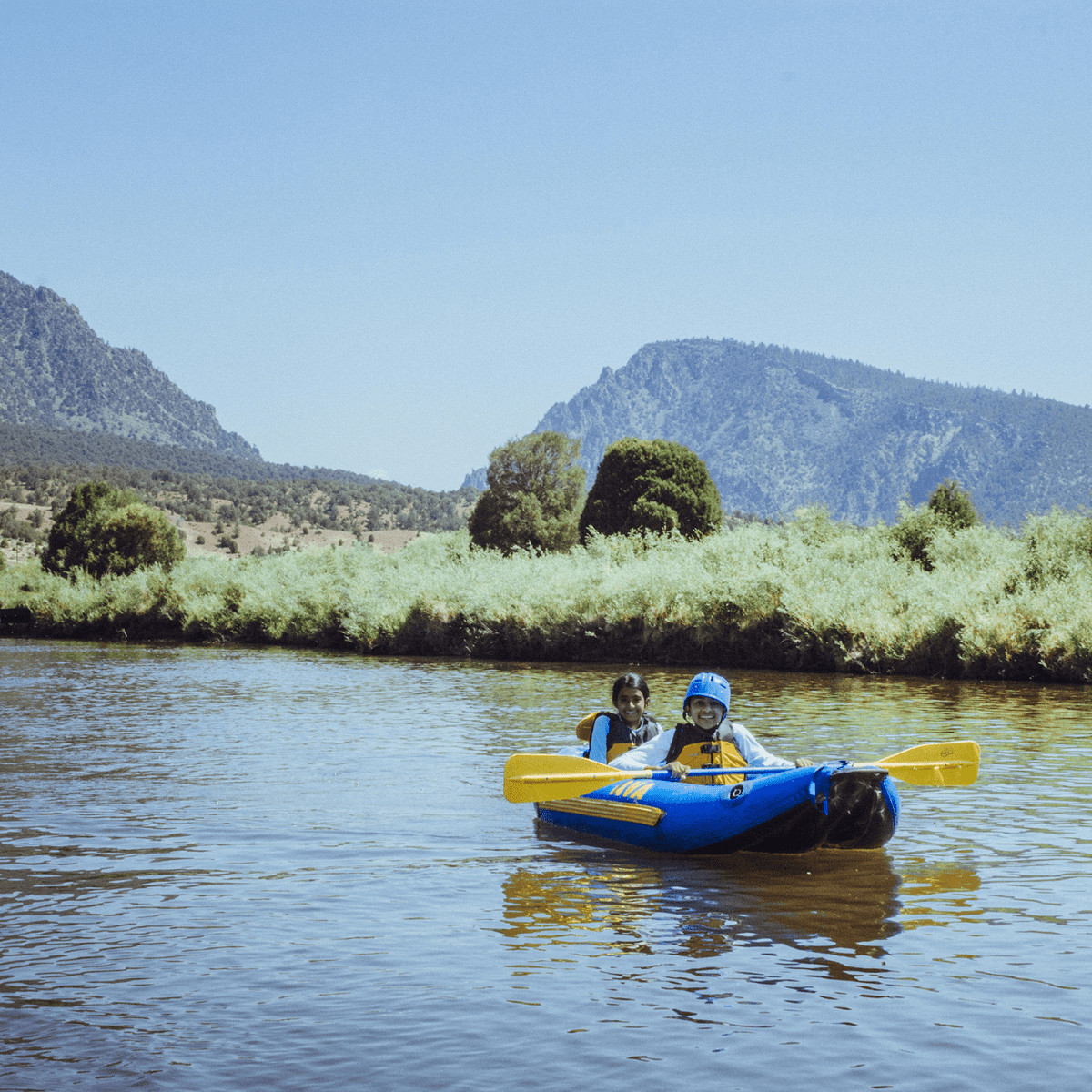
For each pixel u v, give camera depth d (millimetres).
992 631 20141
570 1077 4129
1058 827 8266
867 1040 4449
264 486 165875
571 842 7988
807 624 22625
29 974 5215
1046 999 4867
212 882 6836
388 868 7191
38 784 10062
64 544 48406
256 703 17047
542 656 26953
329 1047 4395
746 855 7547
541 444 42906
